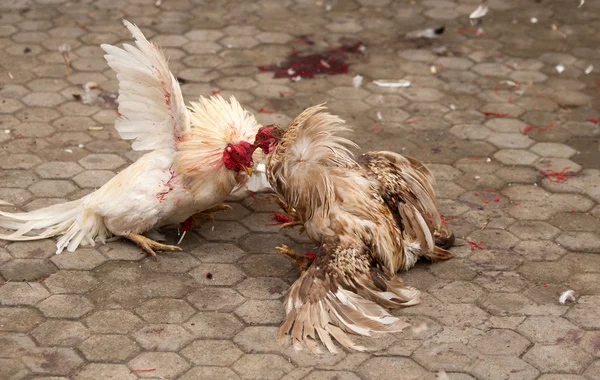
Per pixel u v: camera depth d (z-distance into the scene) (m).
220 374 3.40
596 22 4.92
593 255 3.75
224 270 3.69
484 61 4.66
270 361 3.44
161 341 3.48
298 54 4.67
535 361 3.45
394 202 3.65
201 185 3.70
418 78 4.55
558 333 3.52
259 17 4.92
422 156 4.13
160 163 3.69
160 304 3.58
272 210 3.91
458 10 5.01
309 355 3.45
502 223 3.86
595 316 3.56
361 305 3.50
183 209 3.72
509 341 3.49
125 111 3.67
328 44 4.74
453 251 3.76
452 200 3.95
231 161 3.67
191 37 4.75
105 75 4.50
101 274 3.66
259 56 4.65
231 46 4.70
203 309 3.57
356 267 3.52
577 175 4.05
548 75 4.57
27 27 4.77
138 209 3.67
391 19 4.93
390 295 3.54
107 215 3.70
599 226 3.85
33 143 4.12
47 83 4.43
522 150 4.16
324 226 3.57
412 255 3.68
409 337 3.50
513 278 3.68
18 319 3.52
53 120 4.24
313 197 3.57
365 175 3.64
